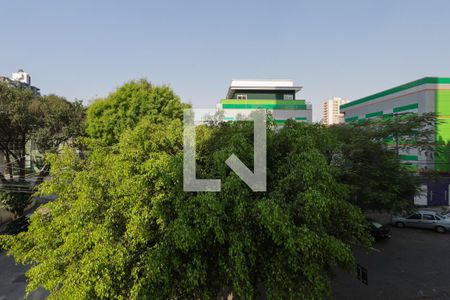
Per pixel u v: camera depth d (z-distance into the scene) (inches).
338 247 186.7
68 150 284.0
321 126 282.2
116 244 189.2
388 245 532.1
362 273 308.7
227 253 196.2
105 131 601.6
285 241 182.7
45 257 219.1
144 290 170.4
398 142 634.8
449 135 746.2
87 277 168.1
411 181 481.1
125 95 626.8
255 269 207.2
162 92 648.4
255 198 205.8
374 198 445.1
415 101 778.2
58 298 179.2
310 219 191.5
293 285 192.4
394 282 386.9
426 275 406.6
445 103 743.1
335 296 354.0
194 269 179.9
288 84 1176.2
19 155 759.1
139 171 213.9
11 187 675.4
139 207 192.9
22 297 375.9
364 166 470.0
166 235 183.8
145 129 272.2
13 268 457.4
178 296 196.1
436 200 767.1
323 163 206.2
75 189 229.3
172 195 194.2
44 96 785.6
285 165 219.8
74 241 188.5
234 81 1160.2
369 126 611.8
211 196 183.0
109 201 207.9
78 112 749.9
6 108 640.4
